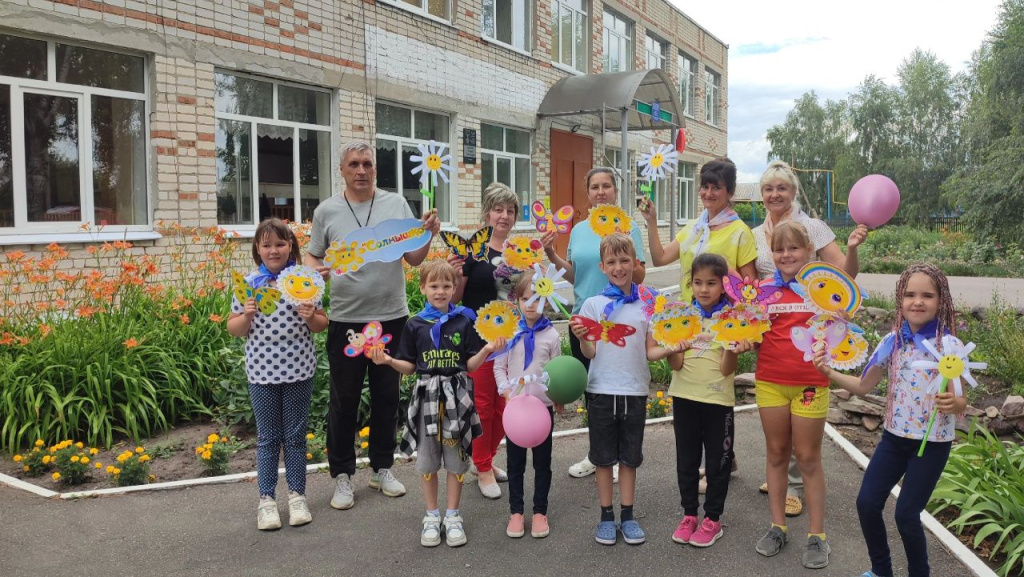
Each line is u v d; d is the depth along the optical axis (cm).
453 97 1188
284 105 922
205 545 341
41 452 443
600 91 1376
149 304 606
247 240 862
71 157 723
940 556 330
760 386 336
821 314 309
